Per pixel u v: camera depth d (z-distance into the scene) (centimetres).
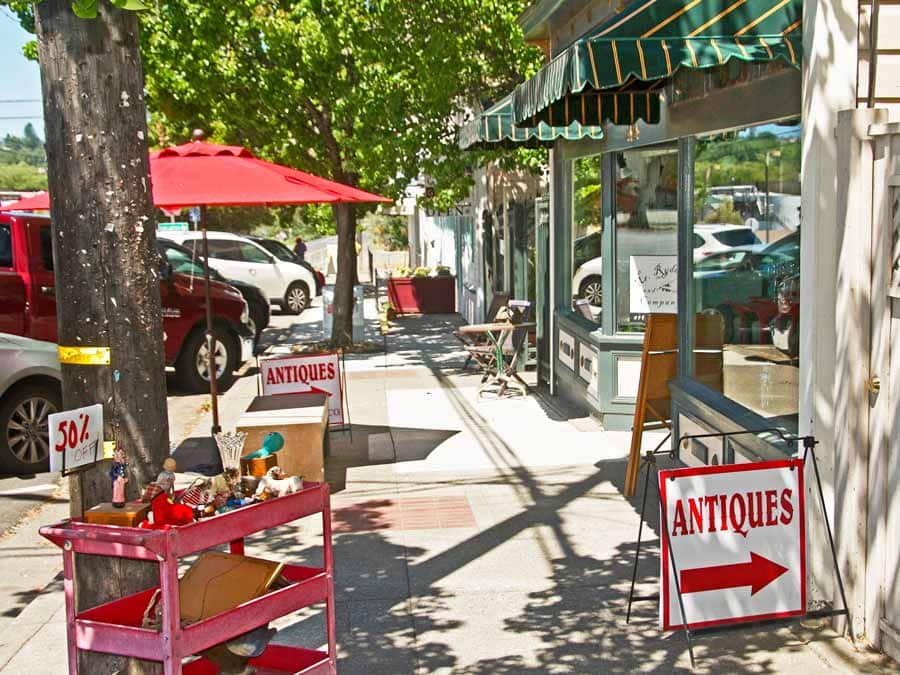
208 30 1496
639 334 1054
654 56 556
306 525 769
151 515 418
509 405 1238
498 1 1434
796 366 603
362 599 619
